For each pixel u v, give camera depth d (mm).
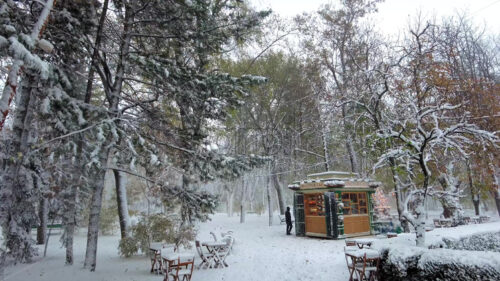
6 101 4293
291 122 25141
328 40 21422
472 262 4832
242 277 8070
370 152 10078
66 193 11781
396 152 7281
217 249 9406
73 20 6992
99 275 8273
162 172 10195
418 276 5555
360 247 8430
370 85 10648
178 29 8859
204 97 8961
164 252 9039
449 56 12055
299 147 25766
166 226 10961
